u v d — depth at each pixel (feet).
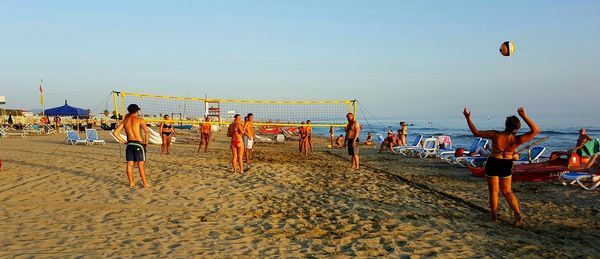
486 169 17.48
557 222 17.70
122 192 21.93
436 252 13.41
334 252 13.26
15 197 20.02
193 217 17.33
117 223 16.03
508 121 16.80
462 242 14.56
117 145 57.26
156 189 22.93
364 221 17.25
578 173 26.73
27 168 30.04
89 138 58.80
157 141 63.72
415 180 29.76
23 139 71.82
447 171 35.09
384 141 56.03
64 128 107.14
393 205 20.58
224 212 18.35
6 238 13.67
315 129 193.77
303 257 12.73
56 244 13.23
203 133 49.78
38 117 161.99
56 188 22.57
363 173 32.45
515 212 16.87
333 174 31.50
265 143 79.61
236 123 30.07
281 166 35.22
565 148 69.26
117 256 12.26
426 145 48.21
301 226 16.38
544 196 23.54
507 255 13.24
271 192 23.26
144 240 13.99
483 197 23.18
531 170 28.02
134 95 48.11
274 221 17.06
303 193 23.24
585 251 13.76
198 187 23.95
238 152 30.17
